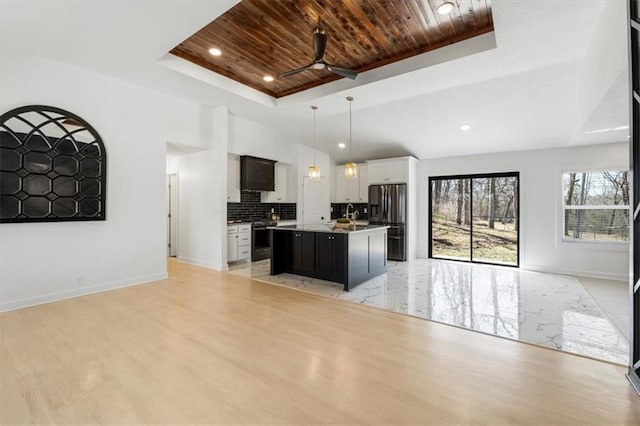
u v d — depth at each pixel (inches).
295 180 284.2
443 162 261.9
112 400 70.4
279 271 202.8
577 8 97.3
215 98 189.5
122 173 165.3
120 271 165.5
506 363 88.0
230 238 233.1
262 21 122.1
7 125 127.3
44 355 90.7
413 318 124.2
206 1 96.9
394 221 260.2
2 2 89.5
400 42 134.8
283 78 177.2
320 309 134.6
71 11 99.3
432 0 107.7
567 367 85.7
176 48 145.6
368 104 192.5
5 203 126.8
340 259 179.0
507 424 63.1
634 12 74.8
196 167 227.3
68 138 144.3
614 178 199.3
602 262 199.3
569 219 213.2
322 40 122.6
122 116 164.7
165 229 186.7
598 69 106.1
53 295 141.2
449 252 262.5
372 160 278.8
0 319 118.5
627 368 84.9
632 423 63.2
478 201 249.0
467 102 177.8
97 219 154.3
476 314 129.0
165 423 63.4
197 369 83.9
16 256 131.0
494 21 104.0
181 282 178.7
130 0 95.1
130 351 93.7
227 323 117.0
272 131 261.1
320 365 86.7
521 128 196.2
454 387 76.1
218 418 64.9
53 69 139.6
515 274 207.3
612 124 143.3
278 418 65.1
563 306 139.8
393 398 71.8
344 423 63.7
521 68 139.3
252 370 83.7
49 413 65.9
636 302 77.3
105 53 132.8
